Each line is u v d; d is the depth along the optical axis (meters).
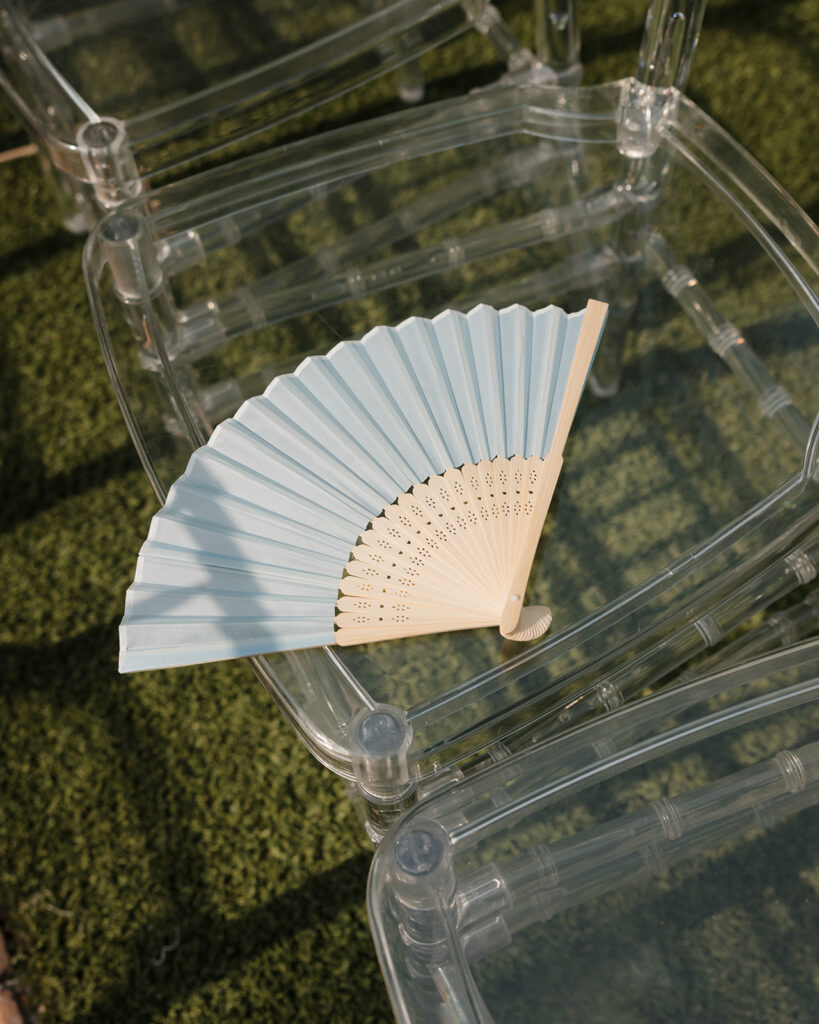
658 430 1.05
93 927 1.16
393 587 0.96
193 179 1.15
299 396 1.04
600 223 1.15
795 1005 0.89
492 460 1.01
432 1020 0.86
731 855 0.93
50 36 1.20
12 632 1.27
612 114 1.16
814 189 1.45
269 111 1.21
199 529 0.97
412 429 1.02
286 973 1.13
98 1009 1.13
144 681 1.25
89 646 1.26
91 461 1.35
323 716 0.94
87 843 1.19
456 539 0.98
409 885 0.88
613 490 1.03
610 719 0.96
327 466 1.00
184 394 1.07
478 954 0.90
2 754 1.22
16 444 1.36
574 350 1.06
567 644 0.97
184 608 0.94
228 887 1.17
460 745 0.96
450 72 1.56
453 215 1.15
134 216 1.10
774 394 1.06
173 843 1.18
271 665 0.95
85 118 1.17
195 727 1.23
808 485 1.01
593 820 0.93
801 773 0.94
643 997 0.89
